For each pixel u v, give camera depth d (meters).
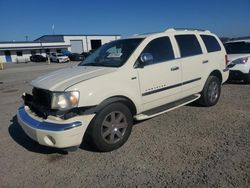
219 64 6.71
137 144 4.61
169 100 5.46
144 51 4.96
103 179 3.56
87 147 4.62
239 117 5.79
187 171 3.61
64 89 3.93
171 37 5.61
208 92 6.50
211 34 6.82
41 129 3.88
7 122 6.42
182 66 5.59
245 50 10.19
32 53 63.59
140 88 4.78
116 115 4.43
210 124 5.43
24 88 12.45
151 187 3.31
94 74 4.37
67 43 68.00
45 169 3.95
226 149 4.21
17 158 4.37
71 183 3.52
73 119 3.89
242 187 3.18
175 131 5.12
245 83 9.97
